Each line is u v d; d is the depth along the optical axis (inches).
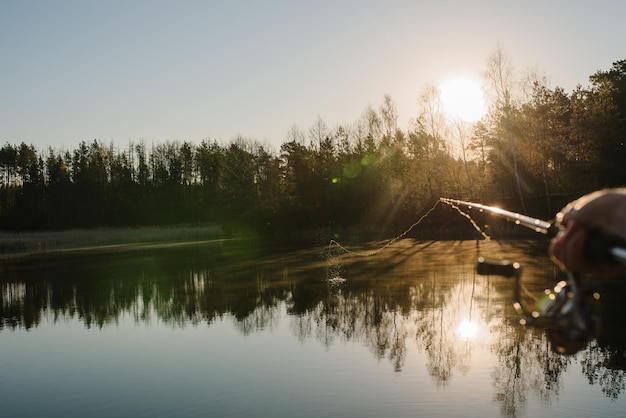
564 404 527.8
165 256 1950.1
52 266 1737.2
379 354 701.9
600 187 2146.9
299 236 2881.4
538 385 575.2
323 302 1040.2
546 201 2317.9
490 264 83.8
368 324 861.8
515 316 862.5
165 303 1101.1
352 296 1080.2
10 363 733.3
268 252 1989.4
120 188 4579.2
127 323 940.0
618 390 555.8
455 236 2309.3
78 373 678.5
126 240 2775.6
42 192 4471.0
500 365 644.7
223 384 613.0
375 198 2994.6
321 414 518.6
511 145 2375.7
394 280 1225.4
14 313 1055.0
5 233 3203.7
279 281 1291.8
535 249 1644.9
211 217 3986.2
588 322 71.0
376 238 2443.4
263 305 1039.0
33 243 2509.8
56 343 829.2
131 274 1509.6
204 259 1813.5
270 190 3410.4
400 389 574.6
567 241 63.1
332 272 1385.3
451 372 625.0
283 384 604.1
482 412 516.1
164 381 634.2
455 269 1336.1
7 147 4980.3
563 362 646.5
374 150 3125.0
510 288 1063.0
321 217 3041.3
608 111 2159.2
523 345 717.3
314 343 765.3
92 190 4490.7
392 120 3191.4
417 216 2588.6
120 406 565.0
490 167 2596.0
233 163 3747.5
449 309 932.0
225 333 842.8
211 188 4372.5
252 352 733.3
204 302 1091.3
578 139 2250.2
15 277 1523.1
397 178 2972.4
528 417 493.7
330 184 3186.5
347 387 587.8
